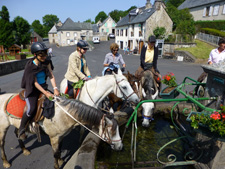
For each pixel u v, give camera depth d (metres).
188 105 4.72
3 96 3.12
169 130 4.12
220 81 2.52
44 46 2.48
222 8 26.70
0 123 2.98
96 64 16.55
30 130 2.93
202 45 22.77
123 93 3.51
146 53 5.04
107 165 2.80
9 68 13.70
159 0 26.14
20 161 3.41
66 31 58.81
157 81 4.66
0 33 33.69
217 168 2.55
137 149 3.35
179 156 3.18
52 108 2.70
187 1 37.81
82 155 2.49
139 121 4.39
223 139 2.11
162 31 23.42
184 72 12.07
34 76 2.56
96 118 2.62
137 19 31.22
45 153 3.67
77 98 3.78
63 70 13.59
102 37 54.44
